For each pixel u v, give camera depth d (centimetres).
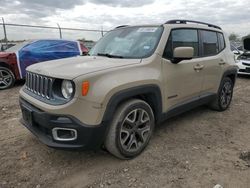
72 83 279
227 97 551
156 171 310
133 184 286
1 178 297
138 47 376
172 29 392
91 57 383
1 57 787
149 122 349
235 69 550
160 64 359
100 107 285
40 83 316
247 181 291
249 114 533
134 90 315
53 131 289
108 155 346
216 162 331
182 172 308
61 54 916
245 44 453
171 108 389
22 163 329
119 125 308
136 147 339
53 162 331
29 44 872
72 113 279
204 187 280
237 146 380
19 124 470
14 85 863
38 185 286
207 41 471
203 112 536
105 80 294
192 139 401
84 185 285
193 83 425
